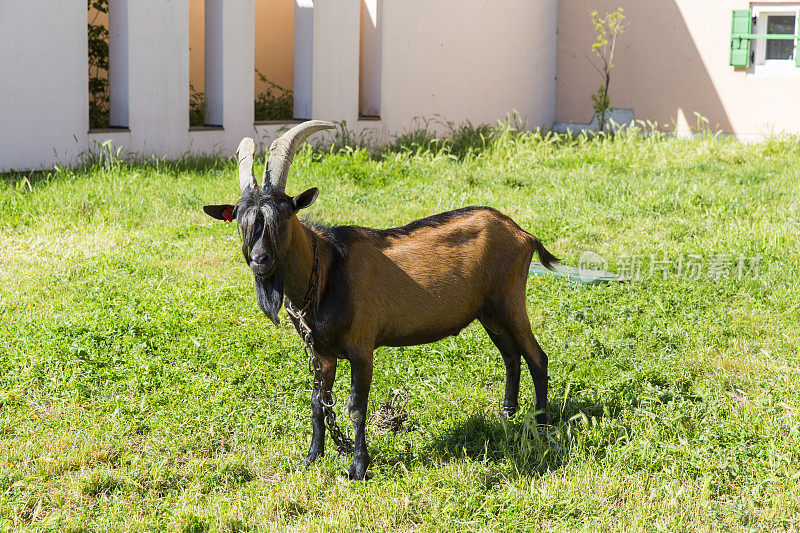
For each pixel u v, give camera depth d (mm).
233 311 6906
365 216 10172
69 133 11930
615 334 6605
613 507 4312
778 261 8188
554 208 10695
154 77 12750
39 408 5270
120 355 6023
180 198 10547
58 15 11617
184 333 6402
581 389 5699
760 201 10711
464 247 4863
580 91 20266
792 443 4789
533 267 8352
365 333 4473
